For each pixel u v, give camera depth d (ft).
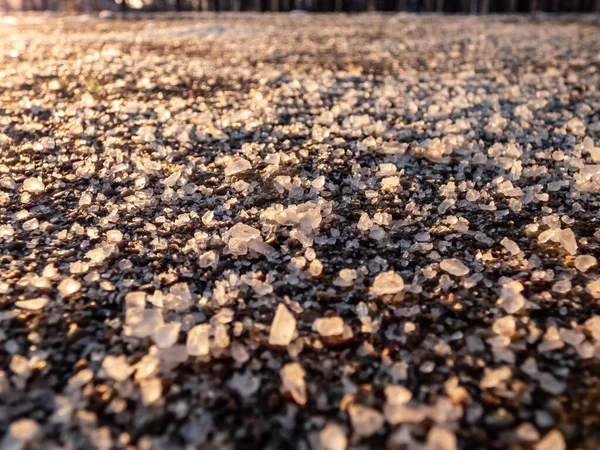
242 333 0.29
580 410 0.24
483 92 0.85
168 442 0.22
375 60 1.24
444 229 0.41
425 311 0.31
